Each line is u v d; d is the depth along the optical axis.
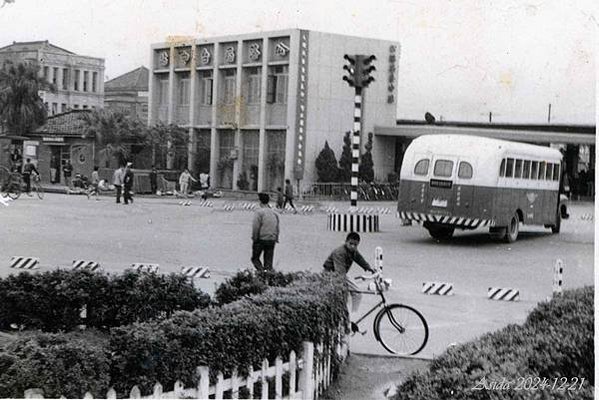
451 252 24.14
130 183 39.94
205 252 22.09
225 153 57.31
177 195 49.22
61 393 6.01
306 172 52.69
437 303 15.37
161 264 19.50
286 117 53.25
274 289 9.20
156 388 6.43
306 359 8.35
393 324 11.35
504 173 26.64
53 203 38.31
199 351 6.94
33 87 57.78
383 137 55.31
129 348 6.55
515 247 26.16
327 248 23.92
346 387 9.49
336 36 53.34
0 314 11.05
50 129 57.94
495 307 15.15
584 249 25.83
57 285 11.11
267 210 16.84
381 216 38.22
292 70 52.19
